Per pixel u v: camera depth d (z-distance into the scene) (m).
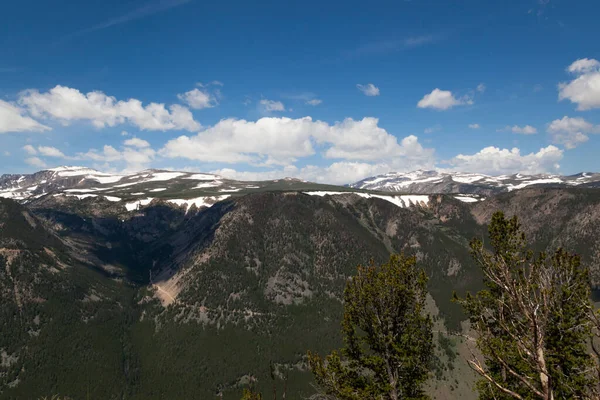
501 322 13.23
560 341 19.27
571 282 19.72
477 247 23.30
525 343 12.12
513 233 29.19
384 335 28.58
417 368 28.58
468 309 27.83
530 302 11.95
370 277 29.50
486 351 15.83
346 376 29.45
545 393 11.15
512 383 22.83
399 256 29.52
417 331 28.25
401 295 28.20
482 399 24.22
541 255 24.27
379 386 28.27
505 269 13.22
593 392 12.69
